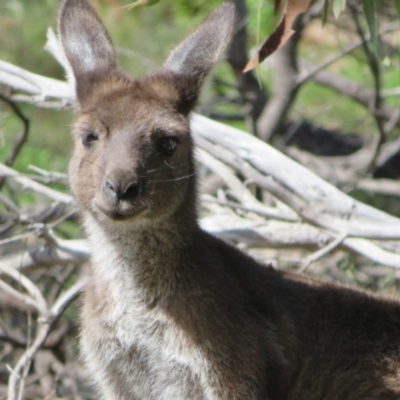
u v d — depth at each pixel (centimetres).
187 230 1080
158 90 1094
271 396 1077
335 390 1113
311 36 2184
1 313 1568
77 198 1081
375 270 1534
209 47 1119
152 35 1789
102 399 1138
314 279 1168
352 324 1121
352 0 1717
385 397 1107
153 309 1078
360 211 1309
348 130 2138
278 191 1321
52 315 1255
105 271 1089
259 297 1099
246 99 1845
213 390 1064
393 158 2059
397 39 1984
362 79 2159
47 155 1895
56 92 1359
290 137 1988
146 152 1038
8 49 1834
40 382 1513
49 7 1831
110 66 1129
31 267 1388
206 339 1058
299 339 1105
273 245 1335
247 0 1847
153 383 1105
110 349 1100
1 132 1566
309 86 2173
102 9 1764
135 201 1022
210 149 1363
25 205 1827
